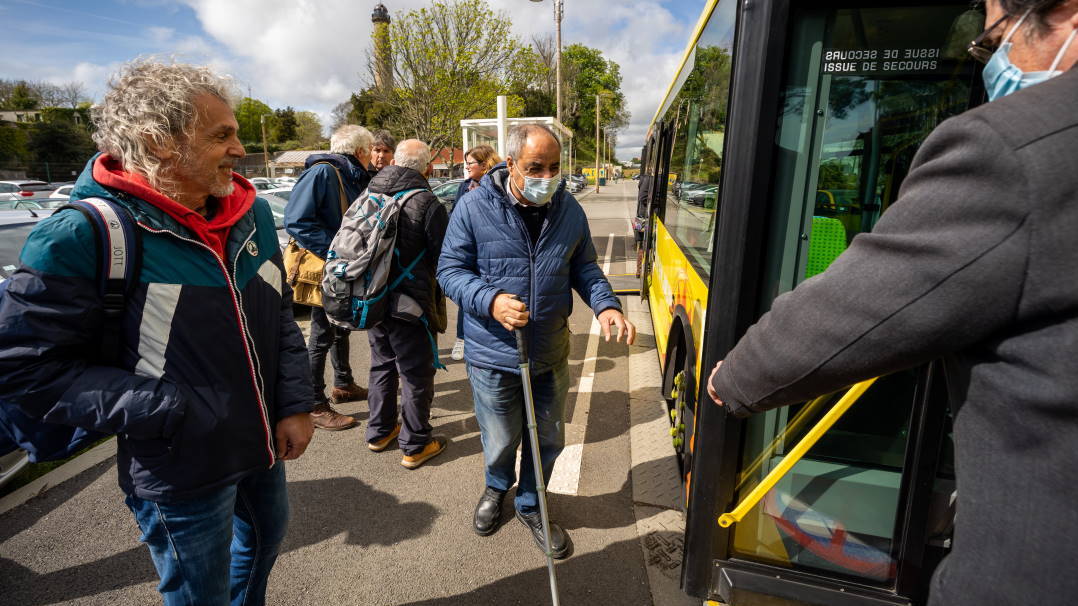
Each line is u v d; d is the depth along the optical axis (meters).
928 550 1.71
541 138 2.07
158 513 1.41
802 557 1.89
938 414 1.62
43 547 2.58
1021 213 0.71
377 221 2.68
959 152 0.77
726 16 2.36
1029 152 0.71
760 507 1.88
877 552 1.83
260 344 1.56
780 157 1.67
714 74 2.60
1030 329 0.75
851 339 0.87
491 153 4.55
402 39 17.16
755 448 1.83
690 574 1.92
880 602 1.74
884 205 1.70
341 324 2.77
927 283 0.79
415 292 2.83
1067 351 0.70
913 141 1.66
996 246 0.73
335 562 2.50
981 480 0.80
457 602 2.28
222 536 1.51
